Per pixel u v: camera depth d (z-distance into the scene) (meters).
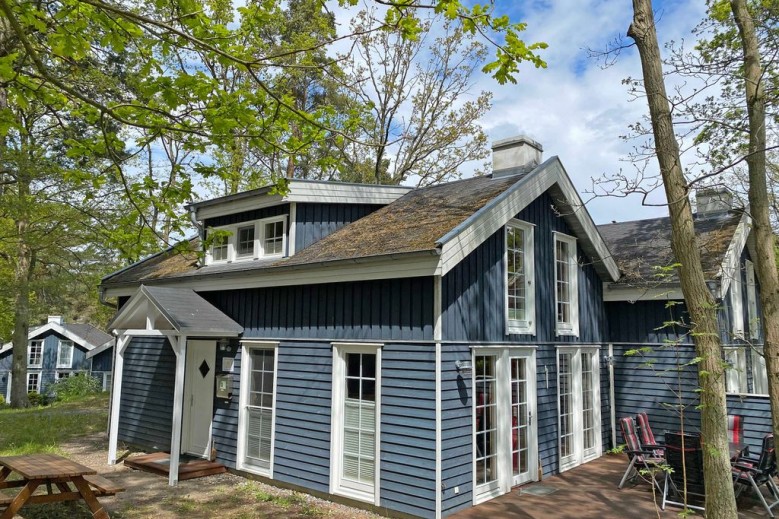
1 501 5.92
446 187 11.27
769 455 7.44
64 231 15.20
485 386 8.05
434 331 7.08
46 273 18.36
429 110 20.58
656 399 11.00
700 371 5.12
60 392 27.77
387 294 7.70
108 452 10.77
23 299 16.19
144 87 5.00
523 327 9.03
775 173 14.23
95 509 6.40
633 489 8.36
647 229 14.34
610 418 11.37
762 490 8.59
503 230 8.74
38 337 31.86
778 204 14.15
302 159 21.39
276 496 8.13
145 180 6.51
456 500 7.05
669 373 10.89
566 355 10.21
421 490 6.91
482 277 8.08
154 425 11.15
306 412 8.48
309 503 7.82
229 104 5.50
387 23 5.07
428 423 6.96
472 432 7.47
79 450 11.46
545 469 9.05
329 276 8.27
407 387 7.26
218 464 9.55
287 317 9.05
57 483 6.47
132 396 11.95
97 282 17.41
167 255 14.19
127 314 10.27
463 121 20.66
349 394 8.07
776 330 6.04
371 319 7.84
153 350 11.61
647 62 5.58
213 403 10.03
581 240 10.83
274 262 9.61
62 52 4.80
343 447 8.03
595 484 8.66
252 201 10.46
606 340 11.61
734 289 11.80
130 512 7.27
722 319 11.05
